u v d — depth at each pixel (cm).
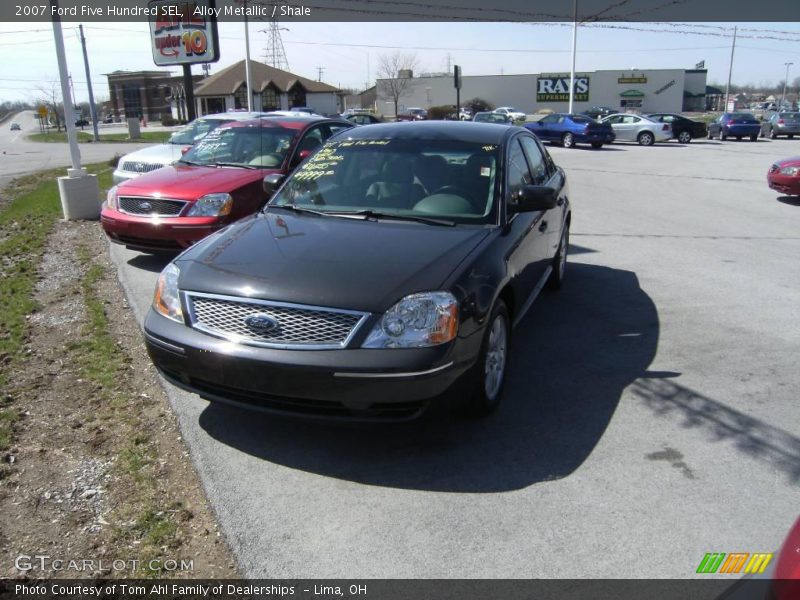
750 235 949
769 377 456
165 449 357
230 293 339
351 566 271
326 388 317
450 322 329
